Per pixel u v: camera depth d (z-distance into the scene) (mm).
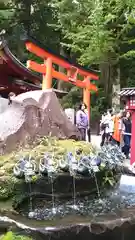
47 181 4926
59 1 23250
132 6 18516
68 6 21828
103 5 19250
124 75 24219
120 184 6797
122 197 5836
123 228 4492
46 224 4266
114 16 18281
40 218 4520
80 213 4797
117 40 20016
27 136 5898
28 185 4871
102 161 5676
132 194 6066
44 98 6410
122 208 5152
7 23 25484
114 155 6207
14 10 26625
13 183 4828
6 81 17797
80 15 21641
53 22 26203
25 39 13648
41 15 26375
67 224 4258
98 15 18516
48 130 6270
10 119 5973
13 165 5109
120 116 12672
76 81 18141
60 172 5043
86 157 5328
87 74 19078
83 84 19078
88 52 19938
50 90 6609
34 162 5023
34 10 26594
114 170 6117
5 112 6172
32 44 13812
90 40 19828
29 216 4582
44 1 26125
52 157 5195
